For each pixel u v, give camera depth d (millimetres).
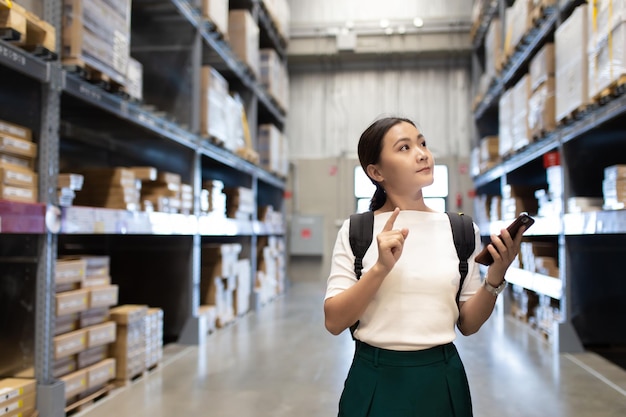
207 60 5613
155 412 2652
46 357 2426
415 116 9398
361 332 1138
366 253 1152
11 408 2225
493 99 6883
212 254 5094
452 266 1140
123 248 4668
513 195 5566
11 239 2445
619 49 2895
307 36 9266
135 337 3256
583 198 3848
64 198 2686
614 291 4215
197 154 4574
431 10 9250
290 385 3133
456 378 1127
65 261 2697
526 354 3910
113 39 2959
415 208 1213
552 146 4270
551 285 4289
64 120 4180
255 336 4695
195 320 4375
